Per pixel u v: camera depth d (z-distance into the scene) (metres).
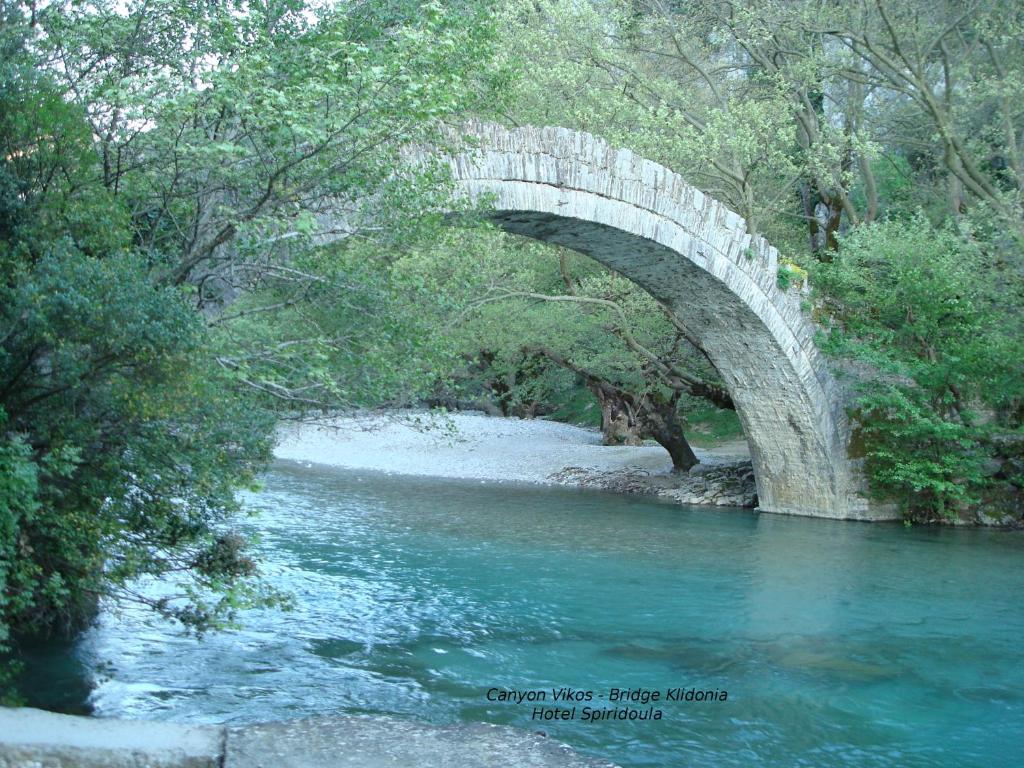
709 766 7.51
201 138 8.84
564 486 26.27
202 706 8.16
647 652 10.59
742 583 14.31
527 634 11.12
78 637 9.90
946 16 24.75
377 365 9.05
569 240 16.92
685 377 24.02
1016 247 20.36
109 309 6.77
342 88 8.34
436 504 22.05
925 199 27.81
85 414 7.56
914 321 20.69
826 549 17.27
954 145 23.61
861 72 25.02
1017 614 12.80
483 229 10.56
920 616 12.59
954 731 8.50
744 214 22.23
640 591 13.57
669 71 26.03
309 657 9.82
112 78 8.97
